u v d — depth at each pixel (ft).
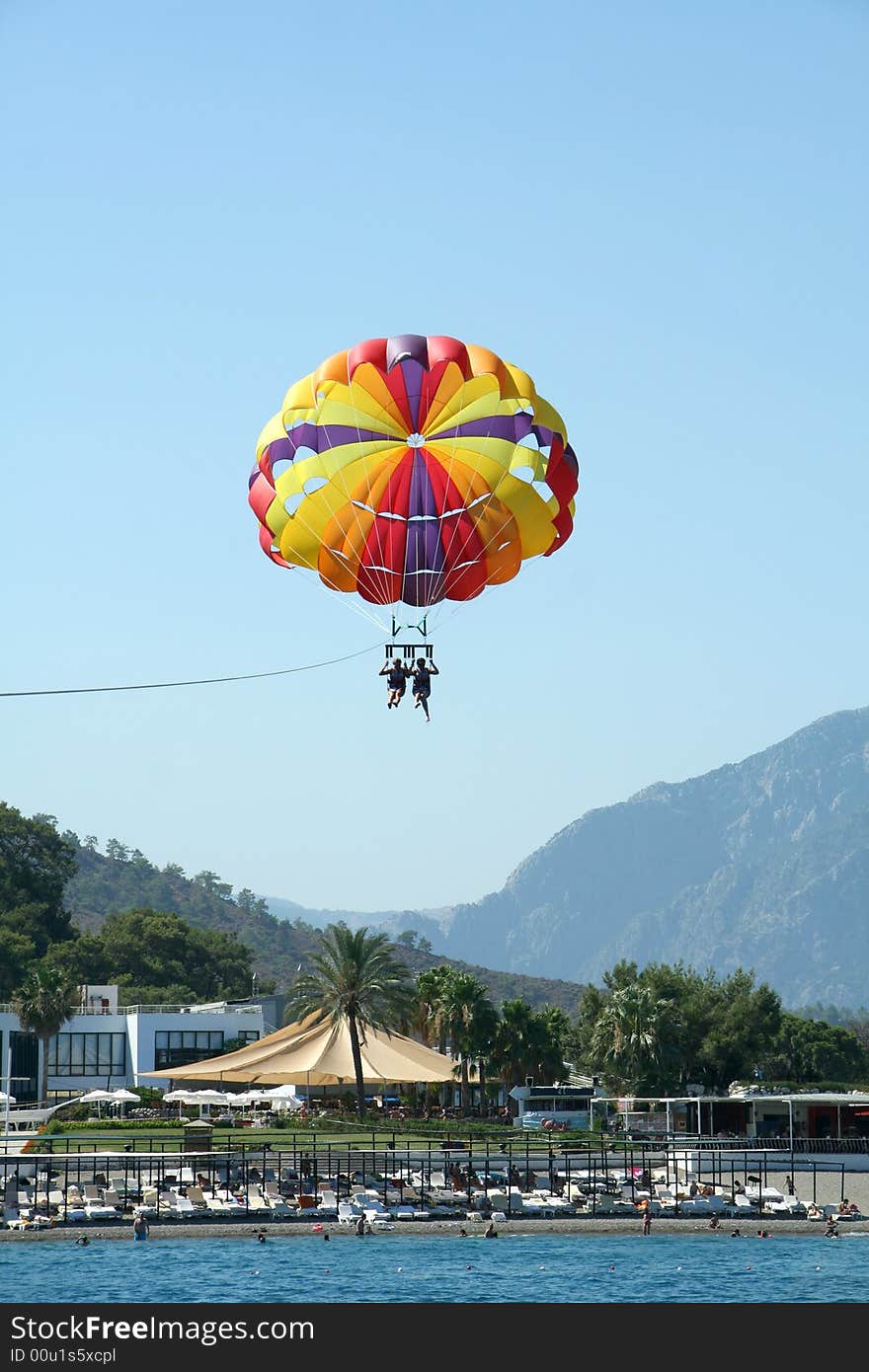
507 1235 240.53
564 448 182.50
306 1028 338.54
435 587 182.70
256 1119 356.59
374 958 334.65
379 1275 205.57
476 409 176.55
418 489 180.45
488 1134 318.24
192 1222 242.58
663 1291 198.59
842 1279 207.51
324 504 179.93
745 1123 328.90
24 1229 235.20
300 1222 244.63
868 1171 299.58
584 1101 389.39
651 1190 273.54
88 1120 351.87
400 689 154.30
